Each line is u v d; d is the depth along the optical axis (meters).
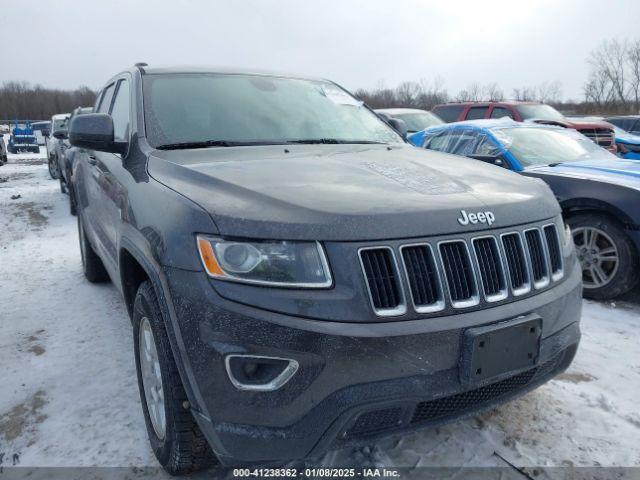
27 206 9.82
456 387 1.90
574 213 4.47
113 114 3.61
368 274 1.82
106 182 3.20
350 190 2.08
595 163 5.00
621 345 3.51
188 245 1.88
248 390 1.77
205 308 1.79
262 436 1.79
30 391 2.94
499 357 1.97
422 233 1.91
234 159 2.51
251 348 1.75
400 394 1.81
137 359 2.45
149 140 2.78
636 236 4.05
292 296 1.77
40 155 29.30
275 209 1.89
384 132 3.61
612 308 4.20
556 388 2.96
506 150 5.33
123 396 2.88
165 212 2.10
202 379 1.81
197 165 2.34
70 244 6.65
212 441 1.86
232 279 1.79
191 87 3.21
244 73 3.56
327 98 3.67
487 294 2.02
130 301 2.73
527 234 2.22
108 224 3.16
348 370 1.76
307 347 1.74
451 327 1.88
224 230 1.83
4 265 5.61
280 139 3.04
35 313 4.12
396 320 1.83
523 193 2.38
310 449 1.80
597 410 2.74
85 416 2.69
